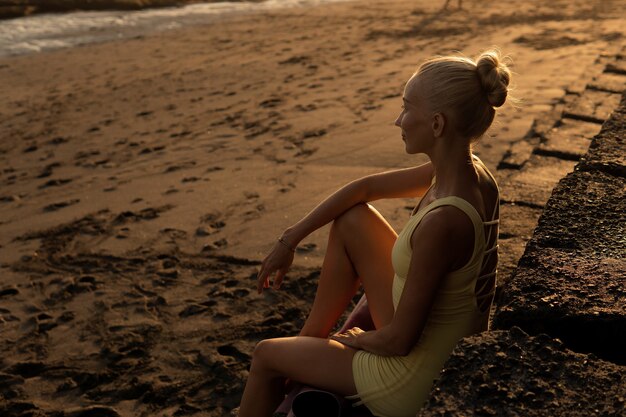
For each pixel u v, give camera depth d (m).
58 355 4.31
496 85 2.17
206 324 4.50
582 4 19.31
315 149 7.71
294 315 4.52
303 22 18.97
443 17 18.34
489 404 1.83
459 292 2.27
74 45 17.44
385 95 9.89
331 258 2.74
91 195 7.02
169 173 7.43
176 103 10.74
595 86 8.69
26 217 6.59
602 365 1.94
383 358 2.34
